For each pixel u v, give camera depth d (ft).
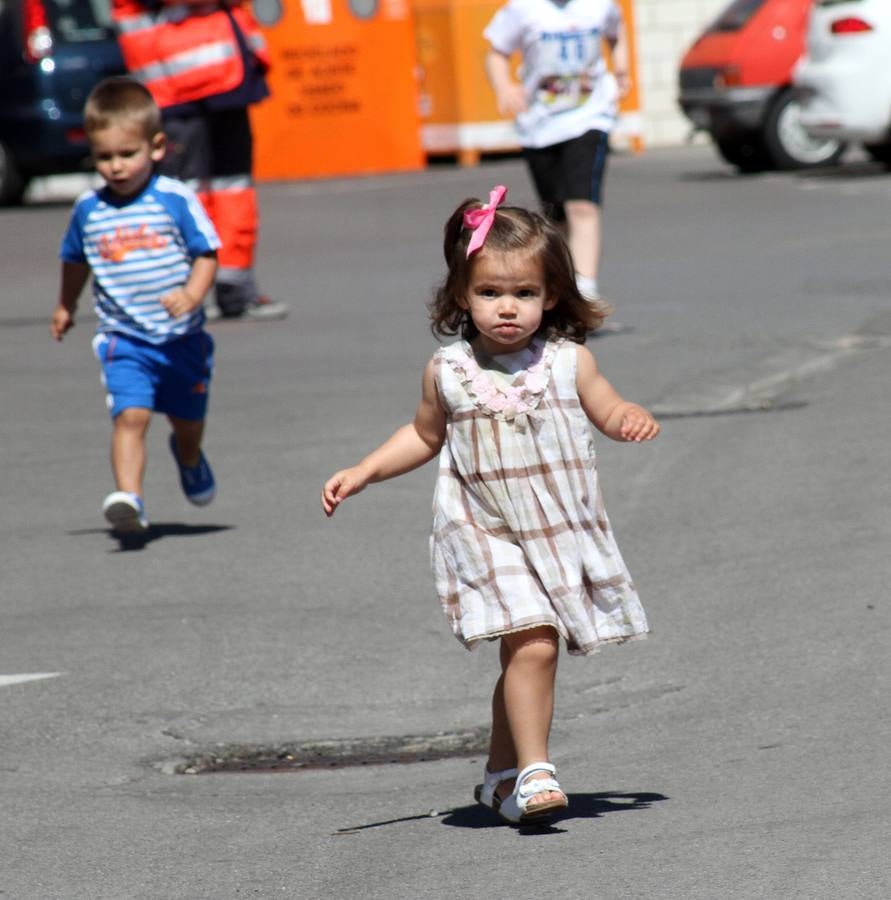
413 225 203.31
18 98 236.22
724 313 131.95
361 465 49.88
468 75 282.15
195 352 83.66
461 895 43.55
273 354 126.82
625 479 87.35
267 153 283.38
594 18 124.16
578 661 64.39
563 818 49.11
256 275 170.40
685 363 113.91
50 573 78.43
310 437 100.12
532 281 48.11
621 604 49.16
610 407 49.11
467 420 48.80
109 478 95.55
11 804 53.01
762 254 161.99
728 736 55.47
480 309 48.47
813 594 68.39
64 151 236.84
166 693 62.95
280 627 69.46
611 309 50.01
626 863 44.88
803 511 79.66
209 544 81.76
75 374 124.36
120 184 82.89
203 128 140.36
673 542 76.84
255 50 141.69
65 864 47.65
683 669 62.44
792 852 44.70
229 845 48.73
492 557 48.55
